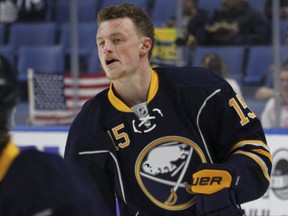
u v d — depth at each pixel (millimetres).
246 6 14242
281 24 14125
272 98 11344
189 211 5812
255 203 9547
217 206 5312
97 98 5852
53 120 11750
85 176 3633
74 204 3449
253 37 14148
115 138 5750
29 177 3479
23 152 3570
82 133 5781
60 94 11727
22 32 16359
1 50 15805
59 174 3512
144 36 5625
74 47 11875
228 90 5773
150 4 16203
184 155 5750
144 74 5676
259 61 14062
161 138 5738
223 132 5734
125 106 5742
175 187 5773
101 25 5590
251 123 5734
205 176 5301
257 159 5598
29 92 11898
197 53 13391
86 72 14781
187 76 5781
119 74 5559
